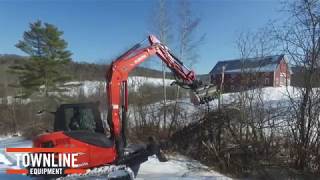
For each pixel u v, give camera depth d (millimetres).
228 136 12234
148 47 10406
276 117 11422
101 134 9438
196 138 12891
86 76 37094
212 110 12797
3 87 38969
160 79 22328
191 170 10984
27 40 47000
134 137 15438
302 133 10547
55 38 47500
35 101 32969
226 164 11516
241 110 11945
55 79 45281
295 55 10453
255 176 10797
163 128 15641
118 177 9109
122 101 9953
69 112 9656
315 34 10117
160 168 11117
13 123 27188
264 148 11406
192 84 10656
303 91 10430
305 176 10227
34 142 9289
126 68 9953
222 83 12531
